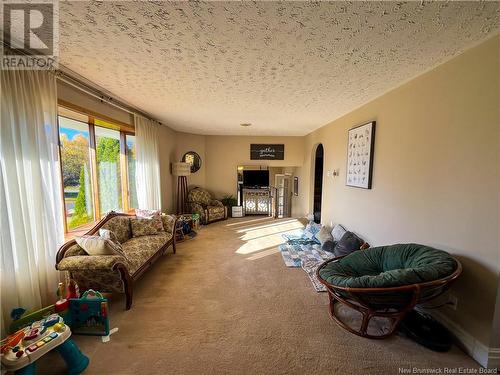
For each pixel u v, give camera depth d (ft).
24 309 5.04
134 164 13.19
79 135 9.77
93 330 5.78
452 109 5.56
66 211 9.17
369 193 9.26
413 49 5.25
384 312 5.44
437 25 4.35
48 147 6.14
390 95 7.98
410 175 6.98
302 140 19.85
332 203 13.33
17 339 4.32
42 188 5.87
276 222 18.56
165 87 8.07
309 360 5.03
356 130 10.16
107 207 11.48
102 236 7.75
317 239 12.91
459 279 5.39
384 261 6.68
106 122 9.69
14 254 5.24
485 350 4.83
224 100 9.56
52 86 6.17
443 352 5.21
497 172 4.61
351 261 7.03
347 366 4.87
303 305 7.12
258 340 5.63
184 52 5.57
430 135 6.23
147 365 4.91
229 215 20.24
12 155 5.09
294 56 5.71
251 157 19.99
